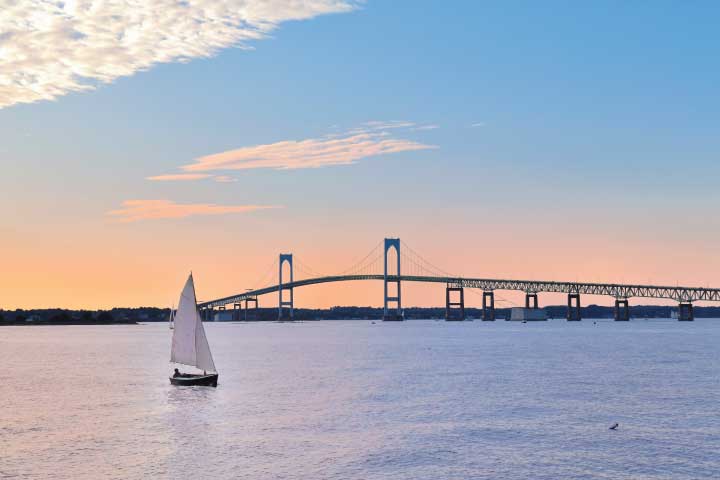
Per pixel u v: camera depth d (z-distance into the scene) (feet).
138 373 395.14
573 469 174.91
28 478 169.48
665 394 287.28
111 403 272.31
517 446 196.44
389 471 173.68
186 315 329.52
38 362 484.74
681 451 190.80
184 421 232.94
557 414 241.76
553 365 422.41
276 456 186.91
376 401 271.90
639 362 440.86
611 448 193.77
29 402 277.03
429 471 173.68
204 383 322.34
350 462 180.96
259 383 333.01
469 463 179.83
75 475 171.53
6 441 204.95
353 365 433.48
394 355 524.93
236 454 189.06
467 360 468.34
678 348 587.68
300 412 247.91
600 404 262.26
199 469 175.63
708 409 250.78
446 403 265.95
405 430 216.54
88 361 492.95
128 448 195.93
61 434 213.87
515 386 315.58
